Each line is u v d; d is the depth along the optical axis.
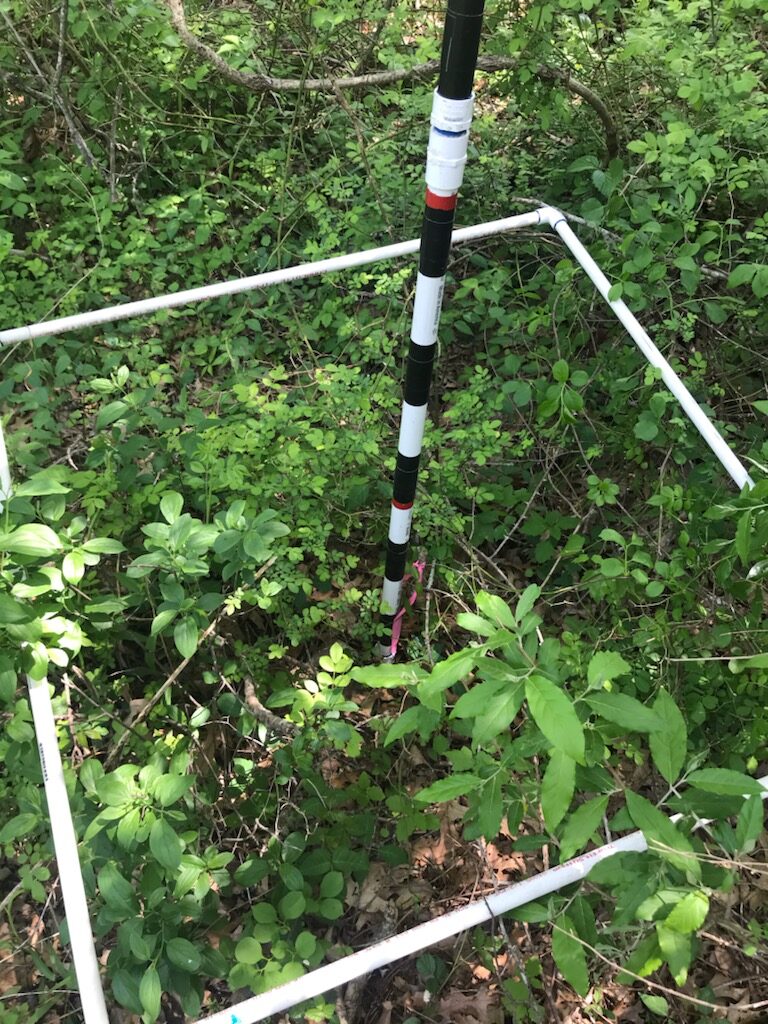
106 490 2.50
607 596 2.51
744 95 3.19
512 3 3.20
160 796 1.51
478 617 1.23
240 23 4.12
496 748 1.96
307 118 4.00
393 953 1.48
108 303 3.47
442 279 1.71
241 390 2.70
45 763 1.64
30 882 1.94
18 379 2.89
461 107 1.45
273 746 2.34
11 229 3.82
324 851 2.02
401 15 3.49
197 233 3.53
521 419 3.12
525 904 1.48
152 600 2.30
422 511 2.56
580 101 3.89
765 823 2.13
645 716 1.11
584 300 3.15
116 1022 1.92
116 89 3.77
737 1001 1.96
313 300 3.63
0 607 1.39
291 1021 1.83
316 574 2.67
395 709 2.58
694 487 2.50
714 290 3.49
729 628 2.19
